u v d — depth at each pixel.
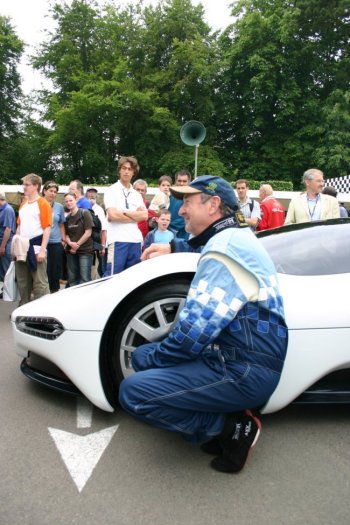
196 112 27.97
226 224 1.93
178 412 1.81
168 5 28.41
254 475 1.89
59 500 1.70
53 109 25.81
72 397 2.62
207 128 28.12
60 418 2.36
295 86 25.38
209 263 1.78
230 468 1.90
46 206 4.74
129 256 4.40
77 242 5.88
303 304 2.24
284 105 24.95
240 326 1.80
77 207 6.01
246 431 1.91
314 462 2.00
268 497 1.74
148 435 2.20
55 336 2.30
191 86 26.67
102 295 2.26
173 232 5.01
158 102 26.61
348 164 23.41
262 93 25.67
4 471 1.89
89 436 2.18
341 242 2.59
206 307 1.73
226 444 1.91
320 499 1.74
